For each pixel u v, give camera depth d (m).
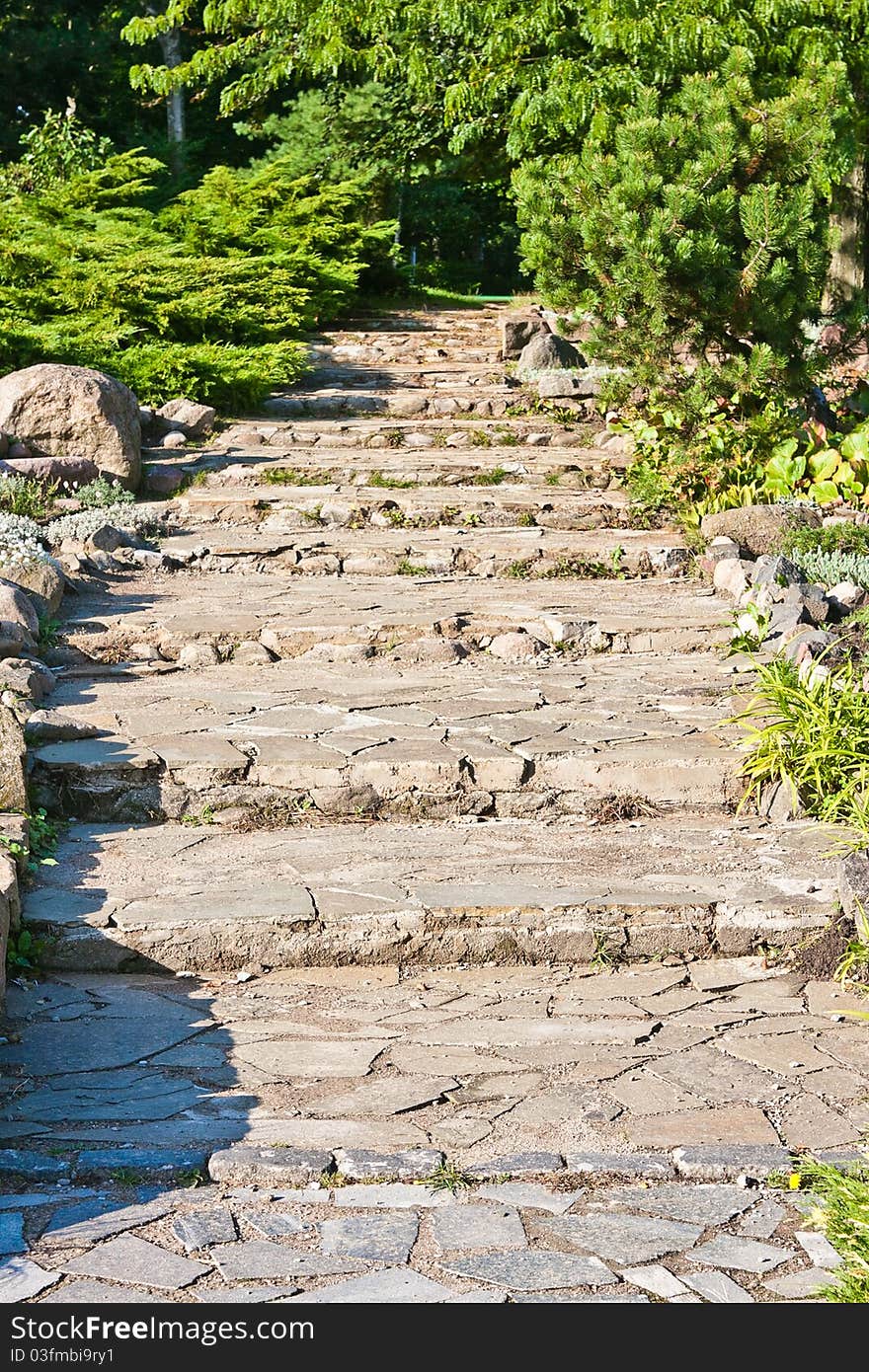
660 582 10.77
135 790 6.98
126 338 15.72
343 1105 4.52
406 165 26.55
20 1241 3.72
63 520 11.27
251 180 22.44
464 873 6.23
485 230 37.06
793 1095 4.60
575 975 5.71
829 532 11.05
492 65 18.03
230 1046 4.98
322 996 5.46
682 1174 4.10
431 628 9.36
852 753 7.04
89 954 5.66
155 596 10.15
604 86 16.34
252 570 11.07
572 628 9.41
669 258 11.98
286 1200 3.95
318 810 7.05
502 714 7.93
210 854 6.49
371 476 13.08
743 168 12.77
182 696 8.21
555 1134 4.32
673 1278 3.54
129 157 21.05
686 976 5.69
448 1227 3.79
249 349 15.90
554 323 18.48
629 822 7.03
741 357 12.45
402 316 22.06
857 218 19.00
